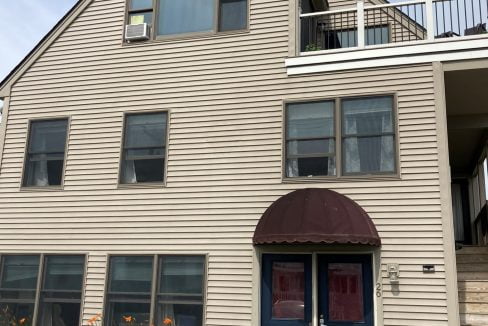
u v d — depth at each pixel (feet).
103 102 36.29
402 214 28.48
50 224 35.32
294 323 29.09
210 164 32.86
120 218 33.91
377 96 30.48
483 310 29.55
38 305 34.17
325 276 29.30
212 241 31.65
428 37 30.37
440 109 29.14
